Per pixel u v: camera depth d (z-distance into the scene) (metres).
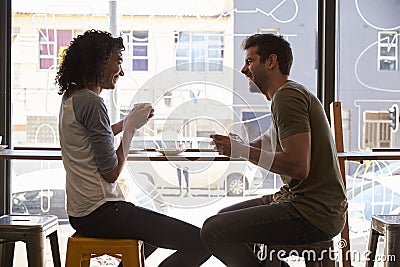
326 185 2.09
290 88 2.10
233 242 2.11
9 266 2.53
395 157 2.75
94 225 2.17
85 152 2.17
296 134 2.01
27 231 2.36
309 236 2.07
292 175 2.01
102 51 2.21
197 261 2.25
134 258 2.17
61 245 3.32
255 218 2.07
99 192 2.17
